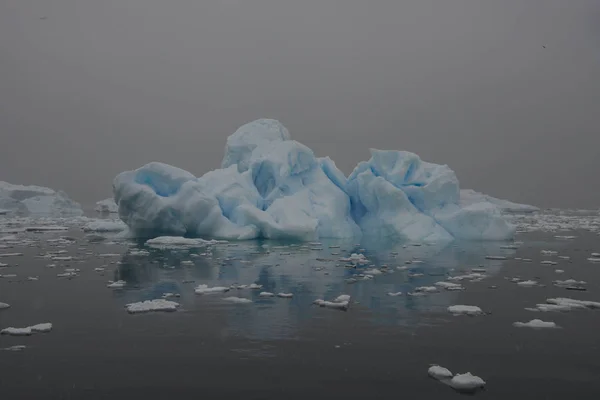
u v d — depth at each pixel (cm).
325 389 496
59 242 2014
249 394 486
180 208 2125
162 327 713
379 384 508
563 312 804
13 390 494
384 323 734
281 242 2012
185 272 1223
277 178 2336
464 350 611
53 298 914
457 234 2142
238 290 996
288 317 771
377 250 1741
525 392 487
